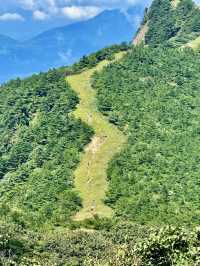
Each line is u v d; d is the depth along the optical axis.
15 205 171.62
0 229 112.75
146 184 171.00
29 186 181.00
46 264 95.88
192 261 41.00
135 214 157.25
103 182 175.12
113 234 125.06
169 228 43.66
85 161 187.50
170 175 176.88
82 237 116.62
